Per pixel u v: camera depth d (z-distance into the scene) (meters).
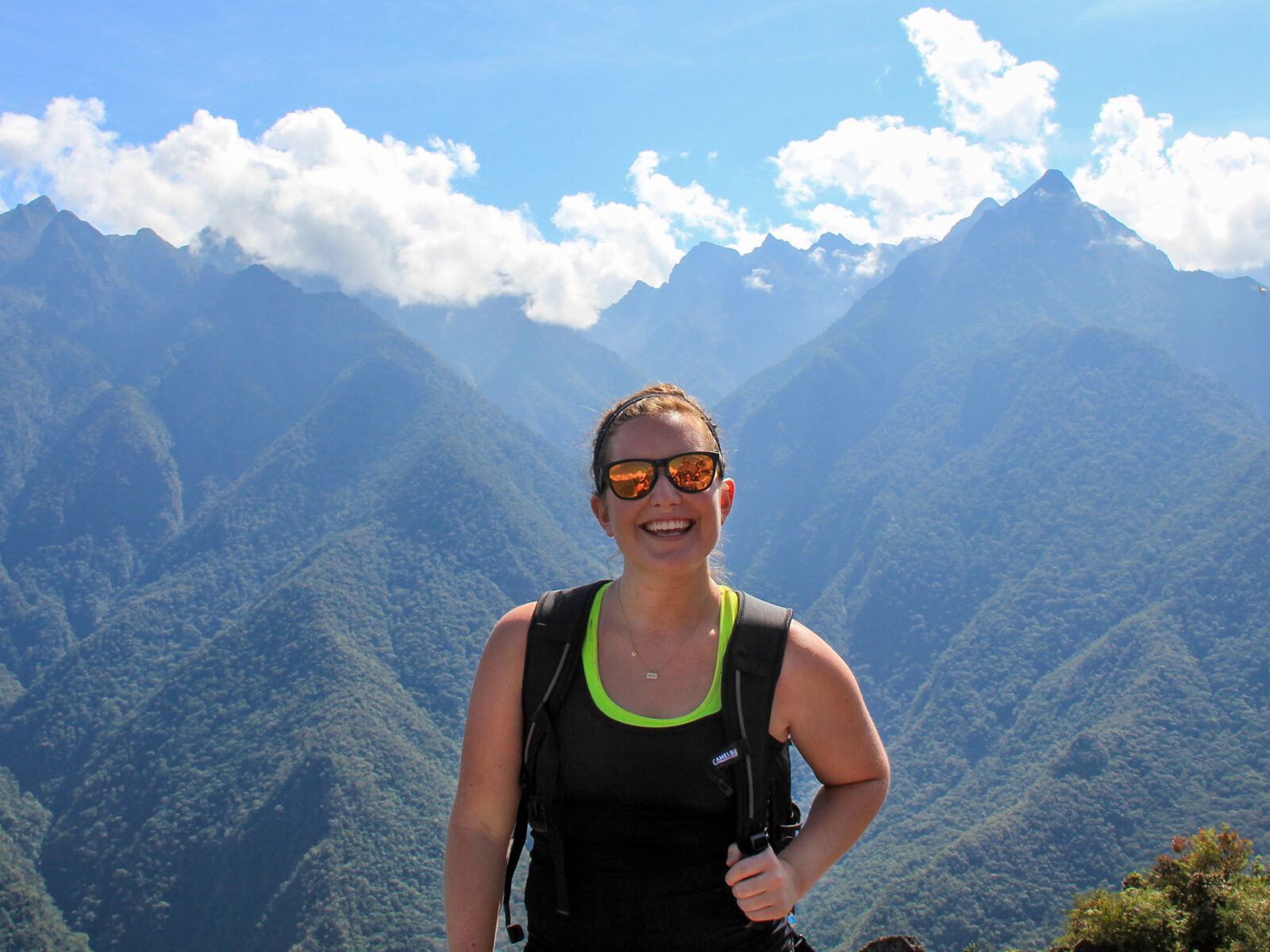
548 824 2.09
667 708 2.08
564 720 2.10
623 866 2.02
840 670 2.13
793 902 1.99
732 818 2.05
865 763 2.20
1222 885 10.85
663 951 1.97
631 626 2.16
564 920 2.04
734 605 2.20
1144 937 10.70
